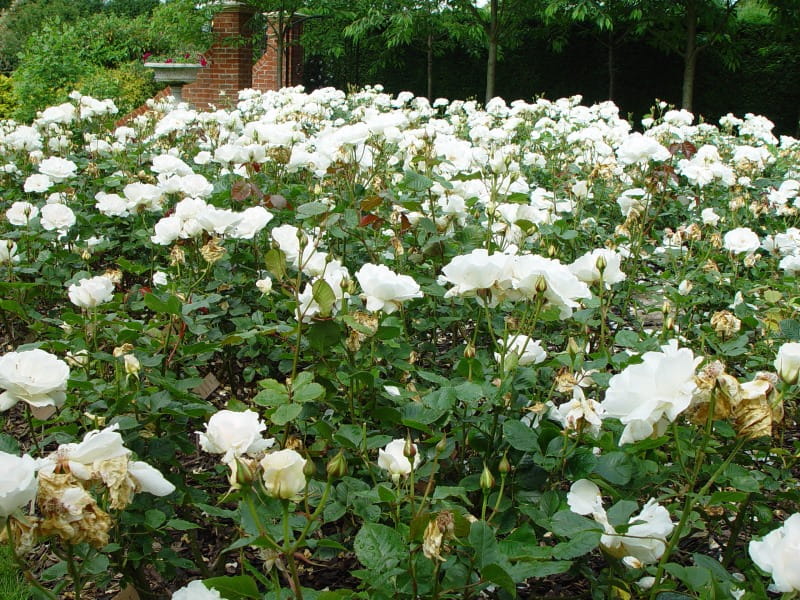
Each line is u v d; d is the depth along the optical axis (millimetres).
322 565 2195
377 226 2945
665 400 1352
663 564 1470
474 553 1396
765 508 1998
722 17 15719
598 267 2195
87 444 1292
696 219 4840
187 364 2531
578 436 1674
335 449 2098
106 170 5195
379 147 3539
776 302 3117
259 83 16453
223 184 4129
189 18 14266
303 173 4535
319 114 6633
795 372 1370
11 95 16750
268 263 2000
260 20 14820
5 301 2748
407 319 2986
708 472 1850
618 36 17062
